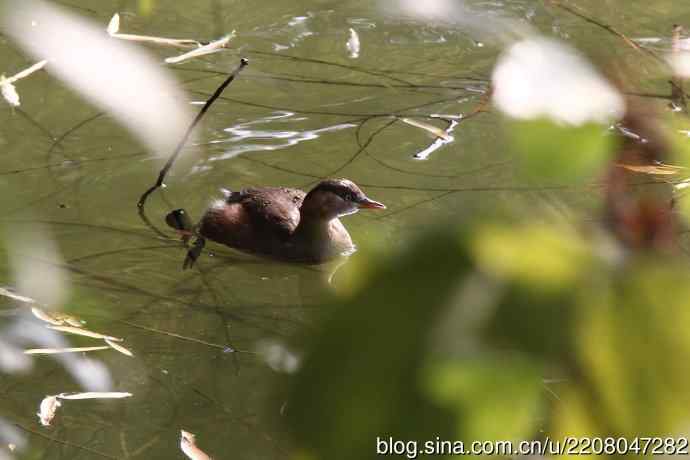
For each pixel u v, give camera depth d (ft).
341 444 4.23
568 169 4.68
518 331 4.24
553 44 5.04
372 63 64.95
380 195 49.88
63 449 33.01
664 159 6.26
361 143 55.16
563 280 4.35
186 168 52.21
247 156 53.88
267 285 44.88
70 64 4.62
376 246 4.49
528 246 4.43
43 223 47.26
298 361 4.42
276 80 62.28
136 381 37.06
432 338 4.22
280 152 54.29
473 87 61.41
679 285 4.36
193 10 71.61
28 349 37.99
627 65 5.98
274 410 4.73
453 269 4.33
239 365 38.09
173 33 67.77
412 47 67.10
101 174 51.78
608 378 4.29
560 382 4.61
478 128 56.29
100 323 40.52
